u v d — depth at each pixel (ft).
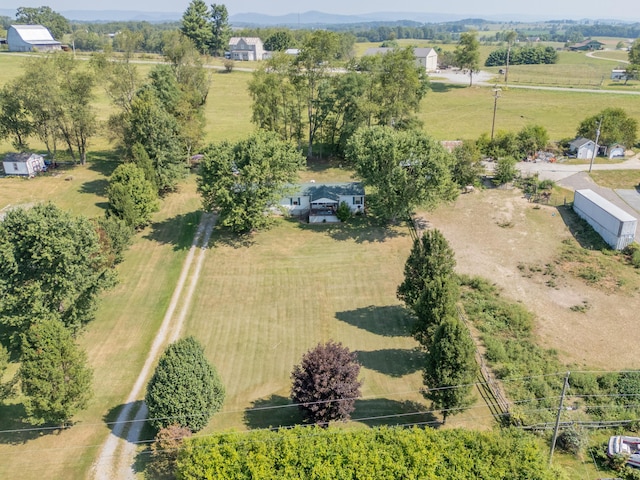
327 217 192.65
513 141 255.50
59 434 99.30
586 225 181.88
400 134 179.22
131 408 106.11
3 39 630.74
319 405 93.71
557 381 110.22
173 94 252.01
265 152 173.68
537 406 102.47
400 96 247.09
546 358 117.91
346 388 93.86
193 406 93.09
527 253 166.40
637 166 241.76
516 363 116.06
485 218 191.21
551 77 501.56
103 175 235.40
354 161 197.47
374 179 178.50
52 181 226.38
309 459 78.43
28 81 223.10
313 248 173.78
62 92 229.04
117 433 99.60
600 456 91.86
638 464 89.35
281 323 135.13
